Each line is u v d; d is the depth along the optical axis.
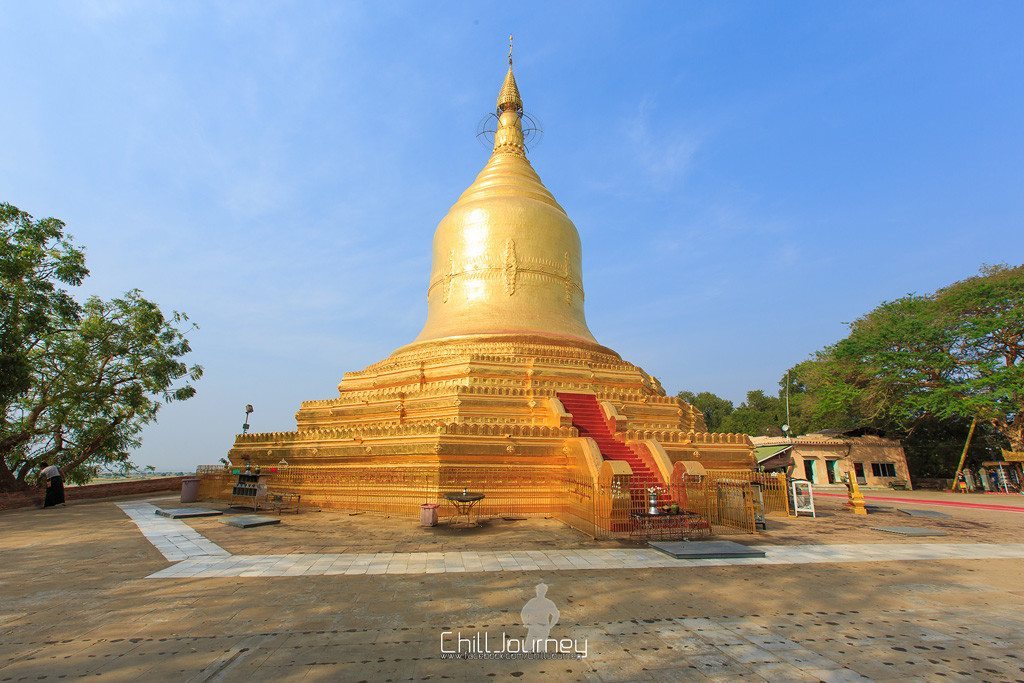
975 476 42.69
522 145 34.03
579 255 30.33
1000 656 6.45
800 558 11.80
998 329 37.47
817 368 47.41
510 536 14.01
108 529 15.80
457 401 20.47
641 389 24.62
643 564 10.96
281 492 21.70
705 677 5.79
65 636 6.91
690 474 15.95
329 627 7.21
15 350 22.83
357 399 24.59
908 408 41.59
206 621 7.46
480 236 27.89
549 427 18.59
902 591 9.26
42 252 23.52
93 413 30.16
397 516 17.89
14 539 14.19
